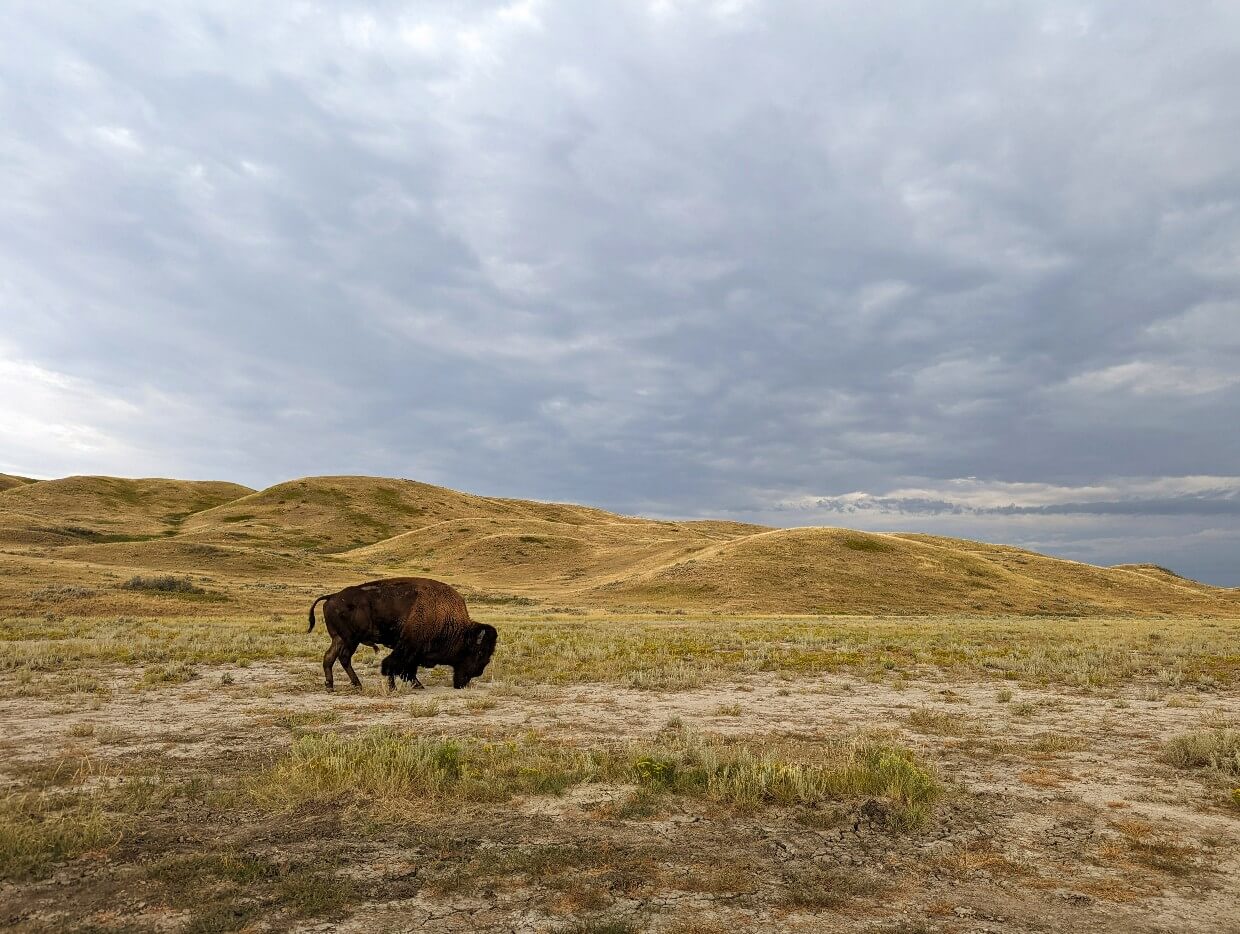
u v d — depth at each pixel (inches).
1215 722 408.5
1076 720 413.7
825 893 166.6
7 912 150.9
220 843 193.2
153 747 317.1
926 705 462.6
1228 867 188.2
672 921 150.4
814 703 467.5
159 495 6574.8
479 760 285.1
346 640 508.7
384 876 172.2
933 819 223.6
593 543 4714.6
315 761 263.1
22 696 450.3
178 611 1498.5
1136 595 3555.6
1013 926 151.6
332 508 6092.5
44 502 5487.2
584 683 552.1
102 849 187.2
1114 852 197.8
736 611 2379.4
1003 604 2851.9
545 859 183.5
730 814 223.0
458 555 4256.9
